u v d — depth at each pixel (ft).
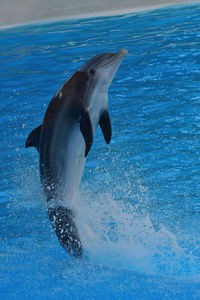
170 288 27.50
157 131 52.13
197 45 86.33
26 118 60.64
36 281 28.73
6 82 78.28
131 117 56.80
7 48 104.53
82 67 29.12
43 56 93.50
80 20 128.06
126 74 74.28
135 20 117.50
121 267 30.40
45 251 32.65
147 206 38.11
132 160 46.19
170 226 35.27
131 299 26.61
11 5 154.81
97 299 26.55
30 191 41.50
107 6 142.20
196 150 46.88
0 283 28.45
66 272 29.43
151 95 63.72
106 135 30.27
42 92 71.10
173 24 107.24
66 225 28.40
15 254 32.27
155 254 31.96
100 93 28.63
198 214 36.70
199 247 32.86
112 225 35.14
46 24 128.88
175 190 40.32
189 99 60.64
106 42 97.86
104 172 44.09
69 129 28.53
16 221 37.11
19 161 48.11
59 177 28.91
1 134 55.62
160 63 78.02
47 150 28.78
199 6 124.57
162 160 45.55
